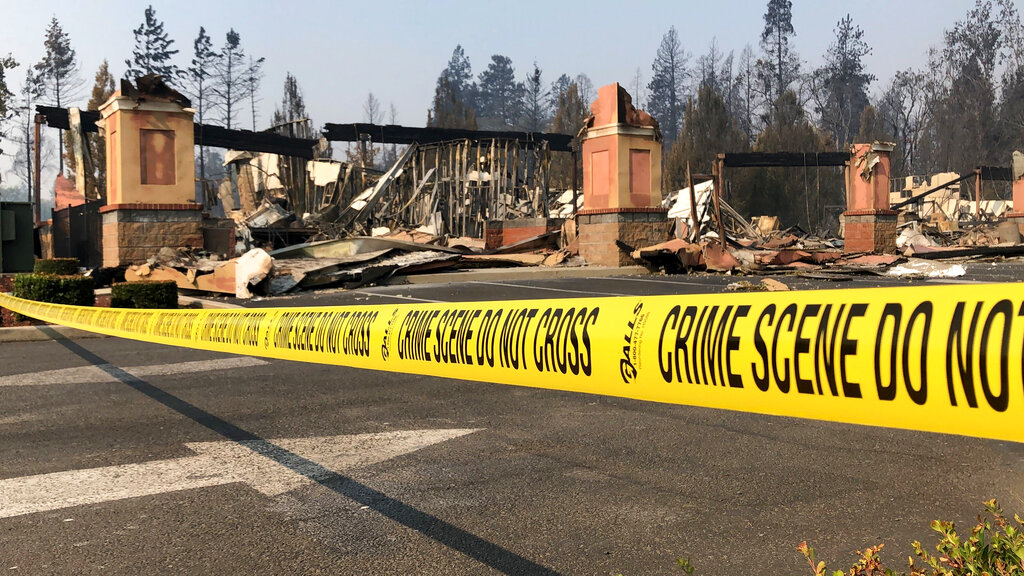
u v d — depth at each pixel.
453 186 44.22
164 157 18.53
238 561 3.34
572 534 3.60
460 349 1.93
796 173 59.38
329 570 3.25
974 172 51.84
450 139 42.69
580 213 24.22
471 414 6.19
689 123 63.50
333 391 7.15
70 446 5.26
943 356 0.93
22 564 3.34
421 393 7.04
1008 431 0.89
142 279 17.38
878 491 4.14
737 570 3.19
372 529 3.70
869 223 31.72
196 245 18.86
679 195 43.25
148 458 4.96
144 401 6.73
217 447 5.21
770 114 108.00
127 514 3.94
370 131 40.59
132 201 18.22
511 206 44.31
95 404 6.61
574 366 1.56
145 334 4.57
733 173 59.59
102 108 19.02
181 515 3.91
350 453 5.05
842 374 1.04
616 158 23.14
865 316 1.03
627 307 1.45
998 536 2.15
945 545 2.26
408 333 2.13
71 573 3.25
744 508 3.91
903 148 103.75
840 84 113.31
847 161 43.38
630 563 3.27
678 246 22.38
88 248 21.86
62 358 9.11
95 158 48.59
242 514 3.91
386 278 18.73
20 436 5.54
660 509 3.92
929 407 0.96
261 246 35.12
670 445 5.16
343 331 2.53
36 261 17.28
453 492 4.23
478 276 19.92
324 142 46.53
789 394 1.13
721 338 1.22
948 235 45.00
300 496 4.18
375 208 44.38
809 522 3.71
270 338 3.02
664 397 1.37
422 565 3.29
